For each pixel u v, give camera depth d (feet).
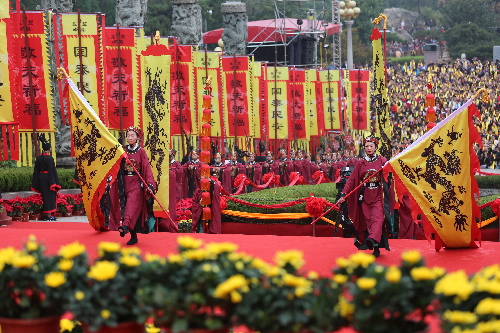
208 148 56.80
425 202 40.42
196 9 114.42
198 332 18.56
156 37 52.60
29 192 78.74
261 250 41.11
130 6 92.68
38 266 20.06
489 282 18.17
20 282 19.75
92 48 74.38
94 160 43.86
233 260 19.31
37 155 71.97
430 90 51.37
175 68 90.84
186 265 19.25
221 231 62.69
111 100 76.74
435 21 419.13
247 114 109.60
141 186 42.93
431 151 40.55
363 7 305.32
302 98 130.00
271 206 61.11
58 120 87.66
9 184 76.54
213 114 103.50
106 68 75.87
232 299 18.01
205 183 57.16
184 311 18.60
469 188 40.57
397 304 17.58
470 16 335.67
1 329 20.47
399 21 425.69
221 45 174.91
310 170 120.16
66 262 19.74
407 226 55.42
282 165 116.37
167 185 52.01
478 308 16.87
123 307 19.58
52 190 71.05
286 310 17.84
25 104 71.20
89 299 19.15
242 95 109.50
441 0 444.14
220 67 104.27
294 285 18.10
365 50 305.53
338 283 18.56
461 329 16.55
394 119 210.18
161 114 52.39
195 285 18.44
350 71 136.67
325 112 137.59
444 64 248.32
